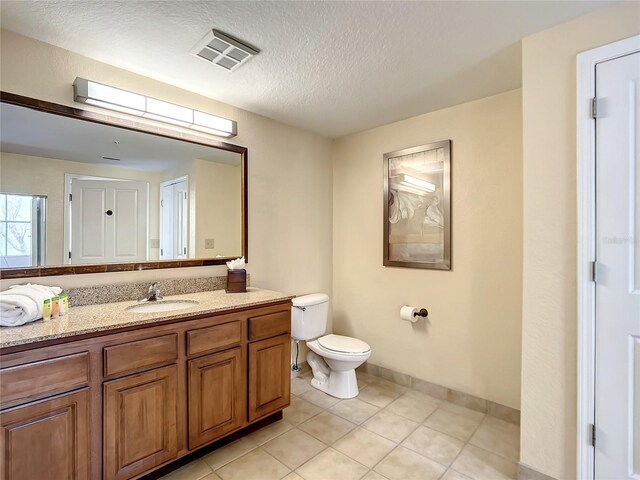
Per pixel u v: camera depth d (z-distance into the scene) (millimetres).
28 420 1311
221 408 1912
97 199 1969
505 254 2355
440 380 2686
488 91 2348
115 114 2018
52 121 1820
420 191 2791
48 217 1811
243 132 2660
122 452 1542
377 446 2035
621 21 1479
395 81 2197
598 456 1530
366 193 3211
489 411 2420
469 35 1705
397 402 2617
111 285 2006
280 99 2471
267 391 2156
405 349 2912
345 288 3395
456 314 2600
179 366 1740
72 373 1411
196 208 2389
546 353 1674
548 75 1669
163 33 1680
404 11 1516
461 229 2566
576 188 1590
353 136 3311
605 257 1519
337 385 2715
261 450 1989
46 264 1797
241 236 2637
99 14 1532
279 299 2217
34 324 1499
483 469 1829
